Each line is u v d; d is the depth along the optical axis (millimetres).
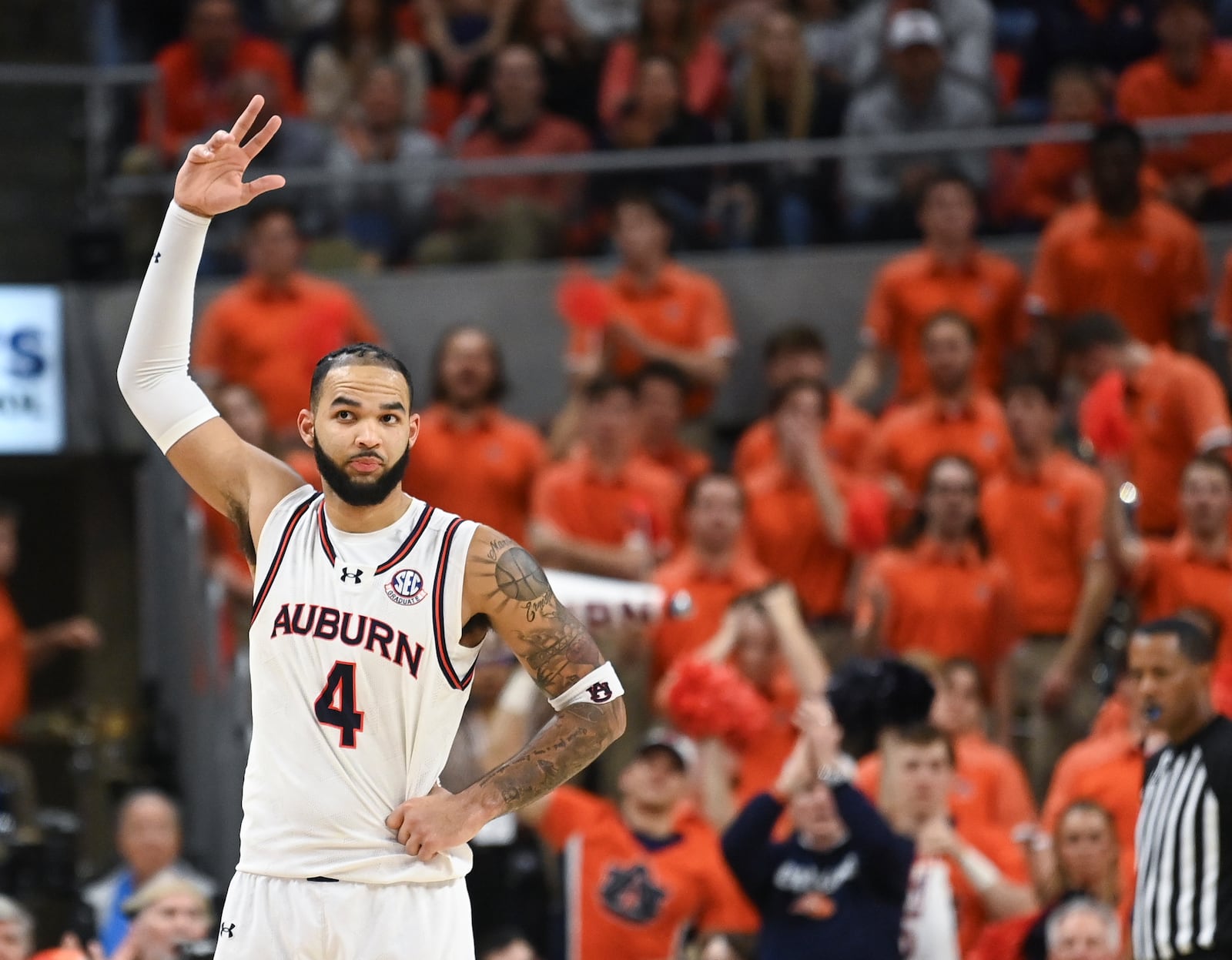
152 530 43656
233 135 16516
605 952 28078
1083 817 25922
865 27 46312
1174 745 22016
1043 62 48312
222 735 34625
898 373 43938
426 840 15375
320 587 15641
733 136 45406
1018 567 36031
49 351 43938
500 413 43906
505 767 15805
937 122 44781
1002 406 41094
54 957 24297
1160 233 41500
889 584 34406
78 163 44281
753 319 44500
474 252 44344
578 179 44469
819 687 30625
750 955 28203
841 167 44500
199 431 16562
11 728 38375
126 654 45750
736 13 49875
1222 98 44812
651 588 32281
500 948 26797
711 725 29578
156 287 16594
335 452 15430
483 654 30594
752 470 38938
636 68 47219
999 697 34375
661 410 39125
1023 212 44062
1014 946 25641
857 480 37688
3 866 33906
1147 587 33781
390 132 45656
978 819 29219
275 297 40562
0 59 48000
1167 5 46281
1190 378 37125
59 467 46594
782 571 36469
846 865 25766
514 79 45719
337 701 15484
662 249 42312
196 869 37219
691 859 28344
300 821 15484
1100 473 36344
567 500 36406
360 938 15445
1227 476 33281
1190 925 21312
